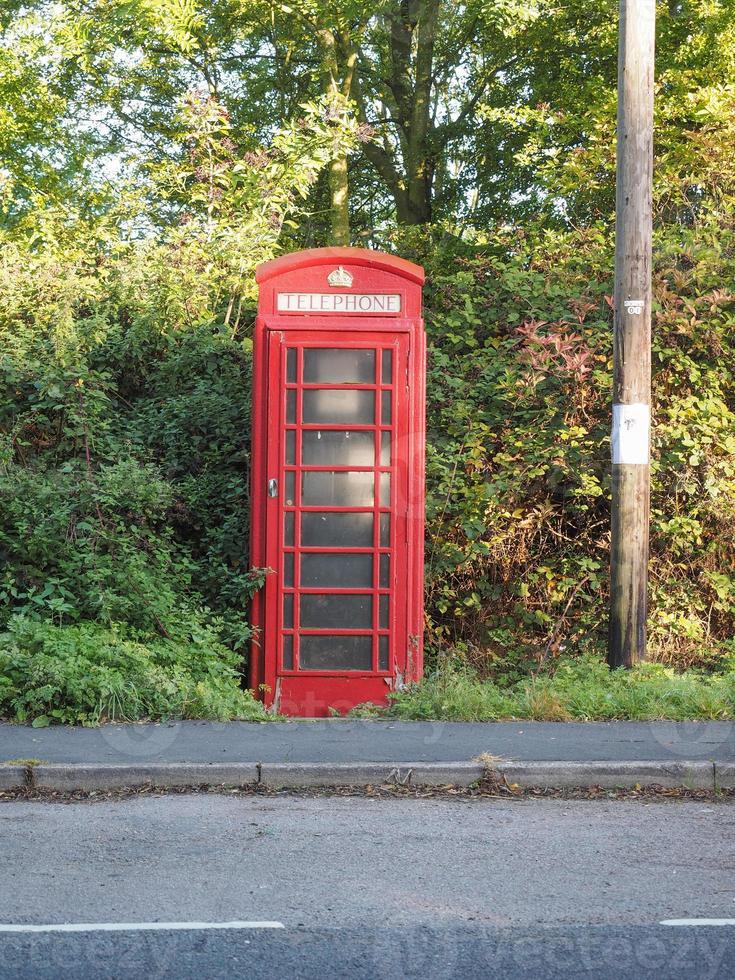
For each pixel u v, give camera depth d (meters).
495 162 23.25
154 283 12.82
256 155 14.68
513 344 12.12
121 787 6.82
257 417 9.51
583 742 7.53
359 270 9.53
